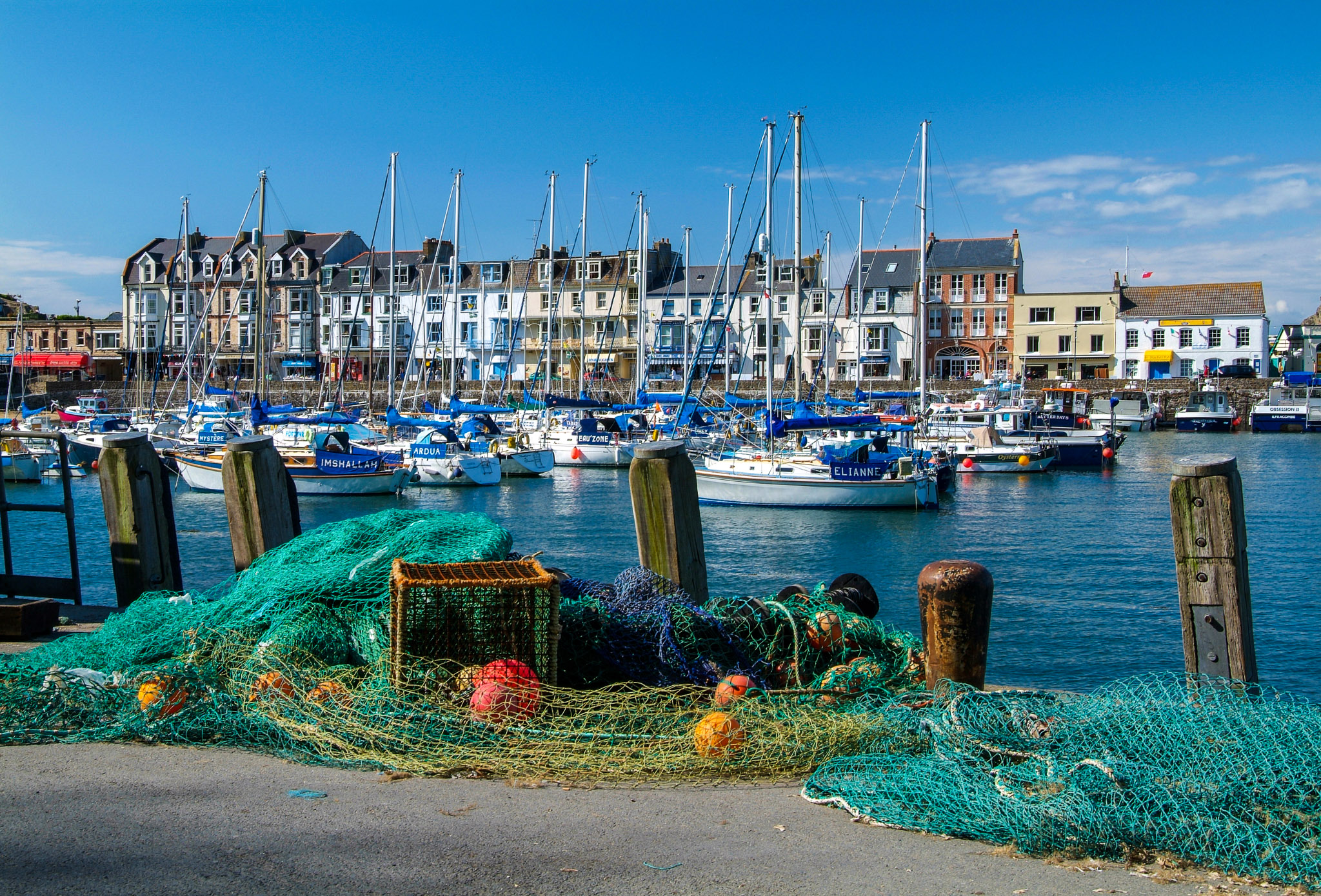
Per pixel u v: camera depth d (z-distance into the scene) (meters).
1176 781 4.39
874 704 5.67
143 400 66.88
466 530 6.82
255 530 8.54
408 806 4.56
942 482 34.00
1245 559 6.06
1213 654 5.84
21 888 3.63
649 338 79.31
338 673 5.78
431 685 5.41
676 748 5.14
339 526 6.86
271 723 5.18
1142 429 69.50
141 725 5.38
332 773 4.99
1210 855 4.08
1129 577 19.31
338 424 40.12
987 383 69.94
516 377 84.12
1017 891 3.84
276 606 6.14
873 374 82.12
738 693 5.73
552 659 5.62
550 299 54.66
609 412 50.41
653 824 4.43
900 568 20.78
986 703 5.11
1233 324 78.50
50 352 94.94
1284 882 3.94
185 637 6.13
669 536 7.95
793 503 31.31
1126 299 81.75
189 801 4.55
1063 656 13.45
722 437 38.97
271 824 4.30
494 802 4.66
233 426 40.00
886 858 4.13
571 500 33.44
